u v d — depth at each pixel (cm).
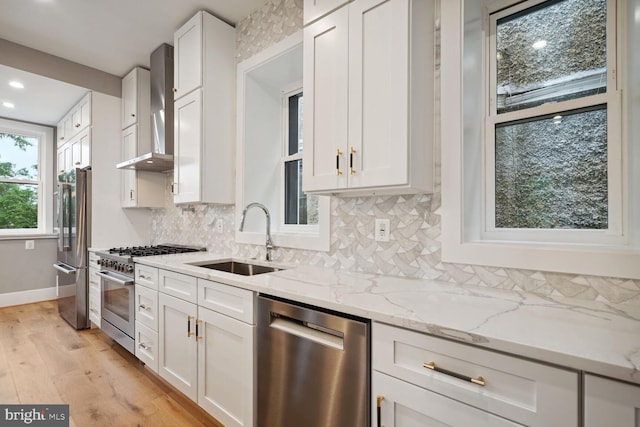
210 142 232
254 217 241
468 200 136
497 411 75
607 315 92
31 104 359
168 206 328
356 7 137
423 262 145
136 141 318
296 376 121
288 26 206
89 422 169
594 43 121
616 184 112
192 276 175
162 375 199
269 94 250
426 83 134
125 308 242
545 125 130
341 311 105
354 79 137
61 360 242
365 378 99
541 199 130
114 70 328
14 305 385
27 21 243
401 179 123
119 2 220
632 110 109
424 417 88
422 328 86
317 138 150
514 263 120
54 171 438
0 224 400
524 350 71
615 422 62
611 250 104
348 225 173
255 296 139
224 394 155
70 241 327
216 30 236
